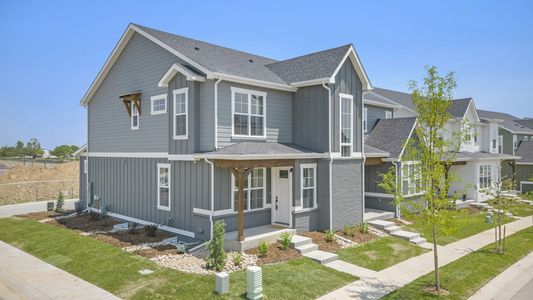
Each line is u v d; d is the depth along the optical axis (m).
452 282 9.92
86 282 9.66
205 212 13.15
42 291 9.10
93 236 14.41
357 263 11.38
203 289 8.82
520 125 40.31
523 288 9.83
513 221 19.44
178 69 13.79
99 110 20.20
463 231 16.62
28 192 29.28
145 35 16.34
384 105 23.33
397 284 9.73
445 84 9.11
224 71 13.71
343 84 15.73
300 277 9.79
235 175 12.05
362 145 16.72
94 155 20.61
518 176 33.38
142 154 16.94
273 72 17.17
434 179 9.17
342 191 15.52
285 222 14.77
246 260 10.98
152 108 16.44
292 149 14.62
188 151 13.82
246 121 14.39
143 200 16.80
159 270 10.16
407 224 17.28
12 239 14.58
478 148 28.92
